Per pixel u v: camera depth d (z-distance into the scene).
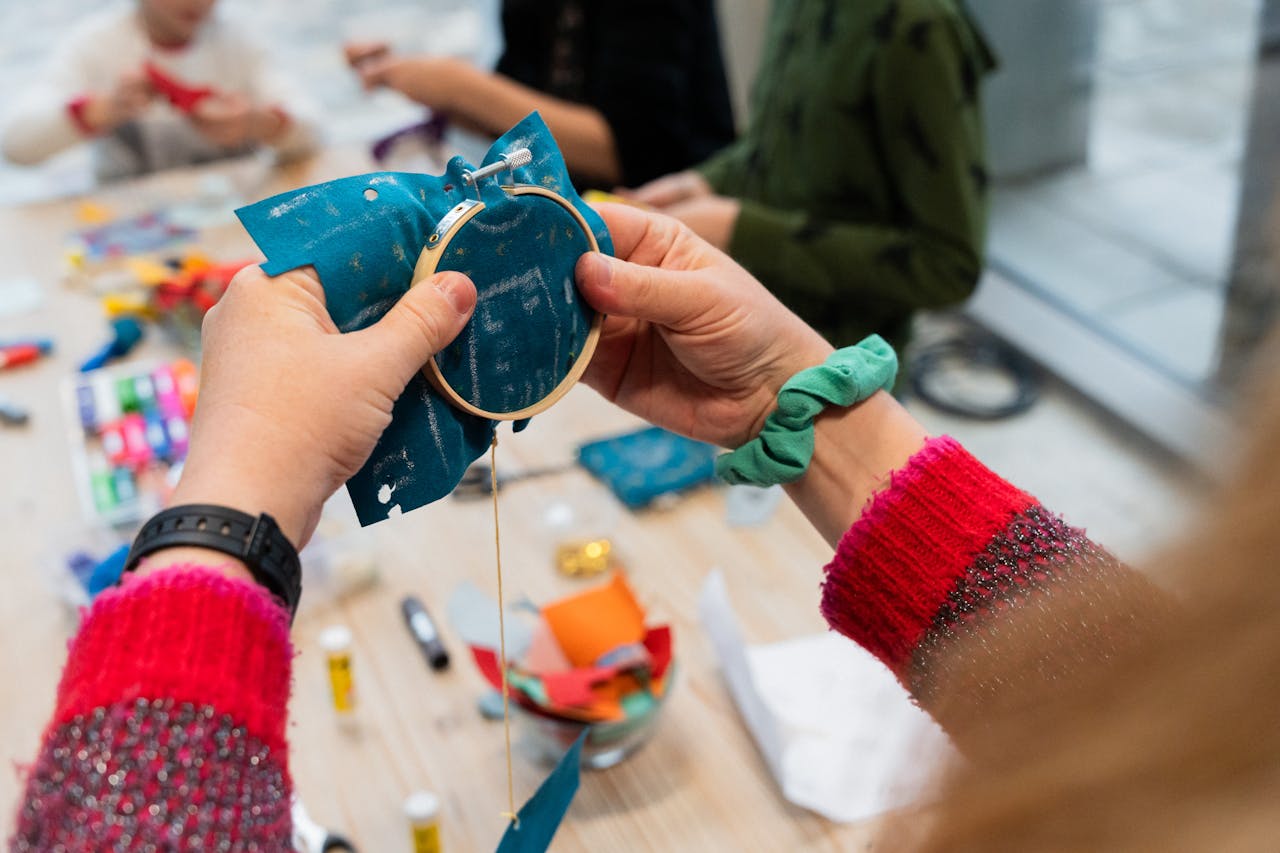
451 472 0.62
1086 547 0.62
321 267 0.56
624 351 0.77
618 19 1.76
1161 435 2.09
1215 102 2.24
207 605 0.47
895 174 1.32
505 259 0.61
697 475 1.20
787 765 0.88
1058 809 0.29
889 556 0.65
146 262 1.71
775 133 1.45
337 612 1.06
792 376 0.73
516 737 0.93
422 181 0.61
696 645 1.02
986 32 2.46
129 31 2.05
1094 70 2.41
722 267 0.73
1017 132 2.55
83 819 0.43
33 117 1.97
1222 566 0.28
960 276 1.32
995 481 0.66
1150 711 0.28
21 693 0.98
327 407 0.53
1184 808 0.27
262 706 0.47
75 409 1.37
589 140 1.80
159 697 0.45
